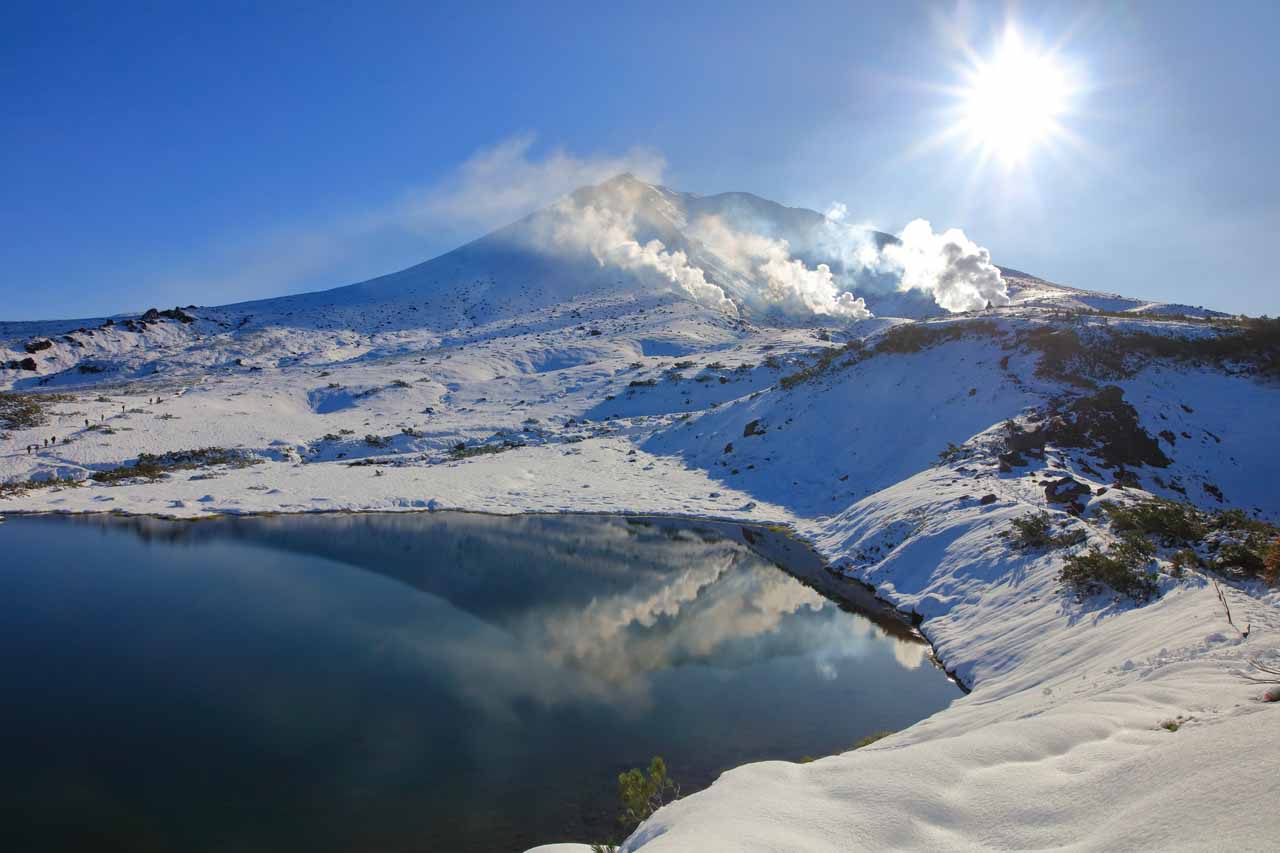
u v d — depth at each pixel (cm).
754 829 441
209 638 1912
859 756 582
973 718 1013
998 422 3275
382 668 1680
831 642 1781
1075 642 1255
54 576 2616
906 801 459
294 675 1639
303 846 995
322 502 4075
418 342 14538
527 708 1433
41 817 1073
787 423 4525
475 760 1220
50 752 1285
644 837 533
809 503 3506
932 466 3064
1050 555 1727
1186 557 1349
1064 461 2580
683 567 2656
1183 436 2897
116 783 1175
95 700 1512
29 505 4016
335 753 1261
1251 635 877
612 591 2347
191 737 1336
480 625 1998
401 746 1280
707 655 1720
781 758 1188
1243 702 575
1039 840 387
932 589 1969
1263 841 279
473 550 2986
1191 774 369
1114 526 1709
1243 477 2642
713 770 1159
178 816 1075
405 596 2309
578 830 1011
